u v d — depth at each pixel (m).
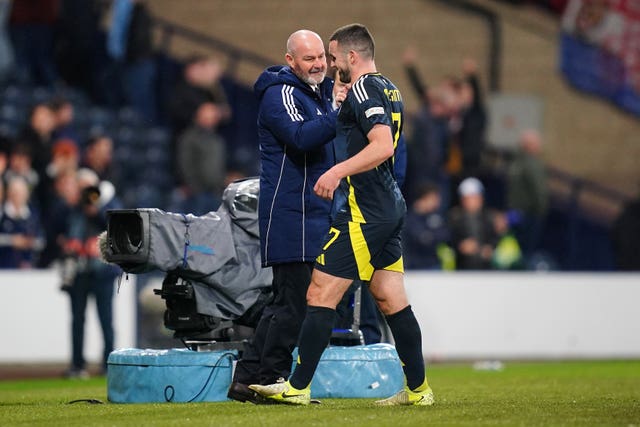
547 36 69.50
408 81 69.56
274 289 24.16
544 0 69.75
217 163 57.44
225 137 68.88
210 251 27.12
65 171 48.50
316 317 22.34
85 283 41.94
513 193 60.09
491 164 65.88
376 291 22.89
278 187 23.58
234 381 24.75
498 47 69.56
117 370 27.50
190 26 70.25
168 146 64.12
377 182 22.02
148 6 69.88
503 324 52.81
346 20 70.19
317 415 20.95
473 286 52.53
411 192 60.88
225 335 28.09
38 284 47.75
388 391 27.98
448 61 69.62
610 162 68.62
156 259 26.31
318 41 23.92
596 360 52.25
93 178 42.00
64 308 48.00
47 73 64.38
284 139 23.22
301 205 23.50
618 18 69.06
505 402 25.19
